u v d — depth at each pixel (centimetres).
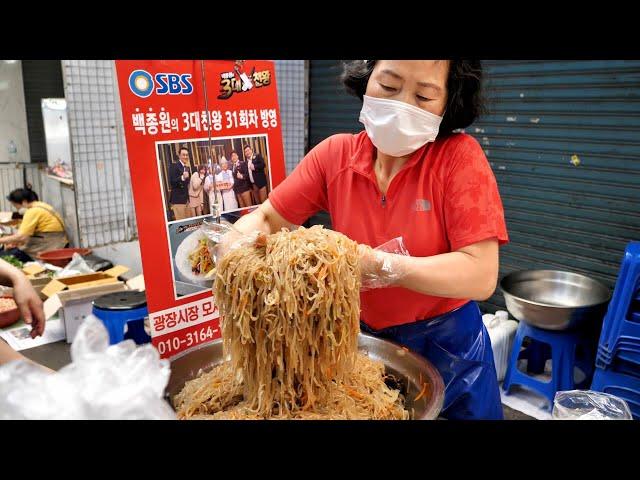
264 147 189
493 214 138
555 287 311
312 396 115
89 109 407
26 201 528
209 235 144
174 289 170
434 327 161
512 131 350
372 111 139
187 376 135
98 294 272
